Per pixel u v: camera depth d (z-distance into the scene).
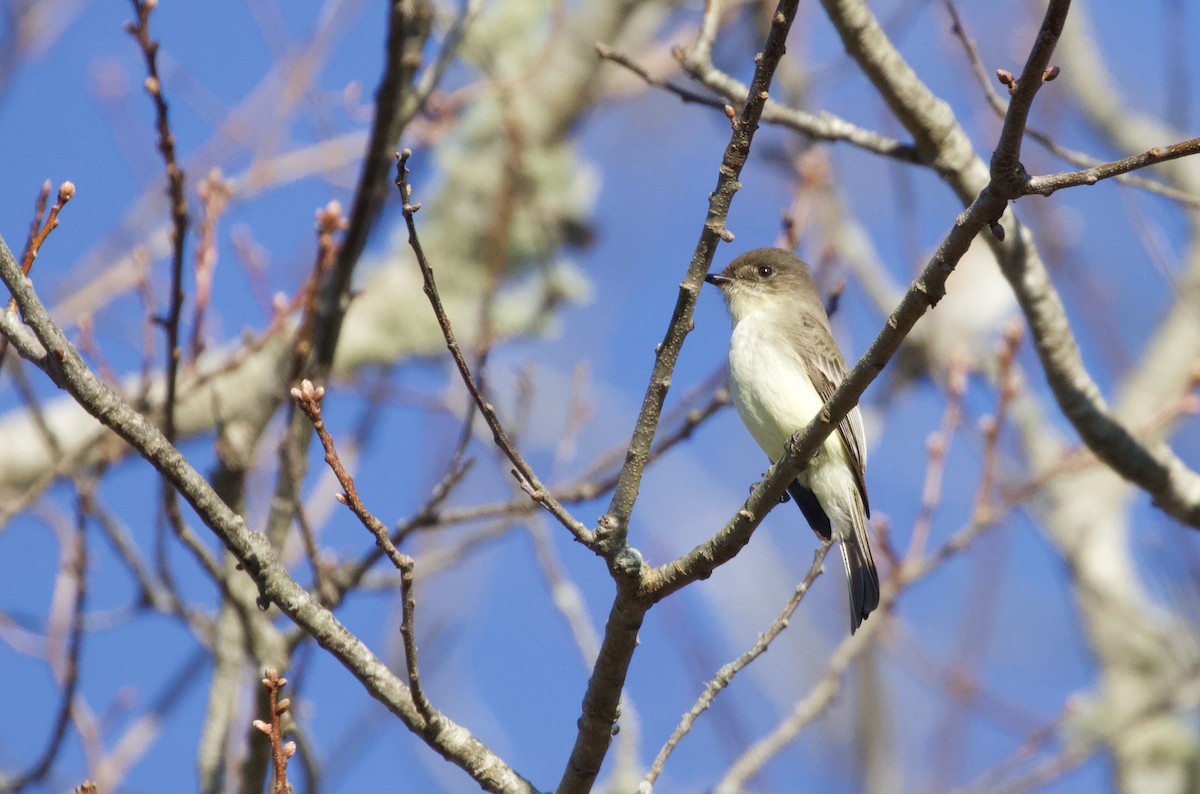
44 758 9.68
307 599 6.73
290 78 13.34
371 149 9.15
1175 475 10.38
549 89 16.11
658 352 6.68
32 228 6.68
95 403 6.17
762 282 12.23
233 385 12.23
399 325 15.39
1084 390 10.20
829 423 6.70
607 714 6.94
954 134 10.12
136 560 10.59
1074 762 12.68
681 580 6.73
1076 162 10.03
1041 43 5.73
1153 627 17.02
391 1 8.85
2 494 12.60
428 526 9.79
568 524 6.69
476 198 15.78
